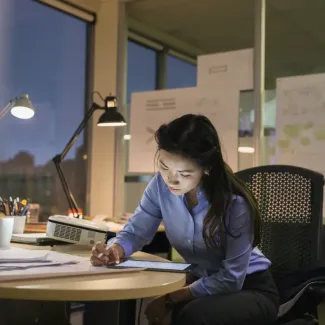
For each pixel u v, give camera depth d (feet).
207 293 4.54
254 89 10.37
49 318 6.09
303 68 10.00
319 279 4.74
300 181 5.54
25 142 10.50
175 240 5.17
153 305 4.67
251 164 10.24
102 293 3.21
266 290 4.87
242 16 10.82
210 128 4.50
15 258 4.20
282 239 5.49
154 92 11.66
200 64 11.15
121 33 12.23
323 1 10.14
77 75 12.21
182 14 11.72
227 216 4.63
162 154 4.41
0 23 10.01
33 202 10.66
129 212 11.85
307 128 9.69
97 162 12.30
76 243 5.40
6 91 10.06
